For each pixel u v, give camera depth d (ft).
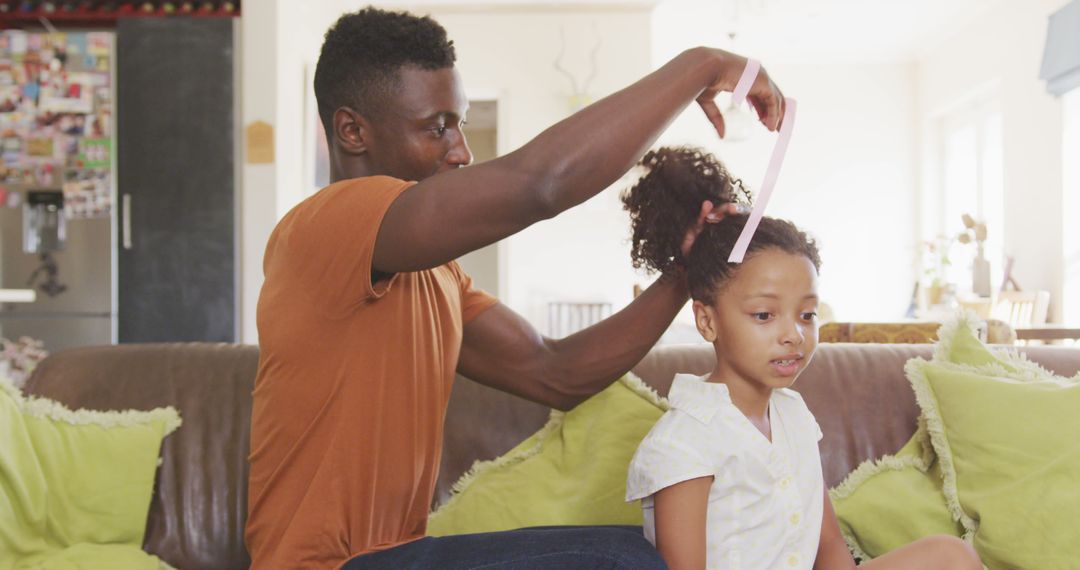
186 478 5.52
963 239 19.98
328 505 3.10
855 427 5.33
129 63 14.12
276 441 3.25
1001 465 4.59
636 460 3.71
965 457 4.79
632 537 3.19
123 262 14.16
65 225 13.97
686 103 3.03
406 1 21.34
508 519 5.00
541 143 2.79
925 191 27.53
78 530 5.18
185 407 5.68
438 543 3.19
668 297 4.22
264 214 14.38
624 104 2.86
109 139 14.01
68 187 13.96
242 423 5.66
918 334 9.51
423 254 2.87
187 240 14.16
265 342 3.24
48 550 5.09
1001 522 4.40
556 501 5.00
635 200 4.09
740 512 3.61
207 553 5.42
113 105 14.07
